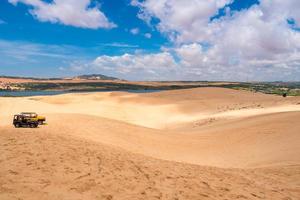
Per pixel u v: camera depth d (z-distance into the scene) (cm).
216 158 2009
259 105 5553
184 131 3562
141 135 2645
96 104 7069
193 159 1991
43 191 796
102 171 1042
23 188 797
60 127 2573
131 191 884
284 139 2172
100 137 2328
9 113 4634
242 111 4872
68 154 1223
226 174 1238
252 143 2270
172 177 1083
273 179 1196
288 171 1317
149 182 988
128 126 3000
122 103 7425
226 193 970
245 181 1142
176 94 8506
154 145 2334
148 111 6303
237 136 2559
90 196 806
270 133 2420
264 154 1920
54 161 1091
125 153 1495
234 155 2039
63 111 5538
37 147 1294
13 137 1511
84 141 1686
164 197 867
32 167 990
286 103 5338
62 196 780
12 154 1129
